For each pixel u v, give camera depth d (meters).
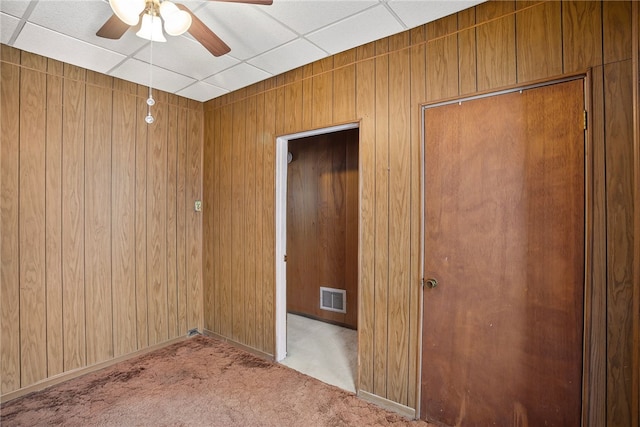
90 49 2.37
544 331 1.69
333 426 2.00
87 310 2.71
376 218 2.28
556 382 1.65
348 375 2.65
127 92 2.97
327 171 3.97
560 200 1.64
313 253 4.11
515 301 1.77
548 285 1.68
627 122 1.48
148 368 2.76
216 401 2.26
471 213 1.91
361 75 2.36
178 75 2.85
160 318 3.21
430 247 2.05
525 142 1.74
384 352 2.23
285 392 2.38
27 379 2.38
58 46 2.32
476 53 1.89
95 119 2.76
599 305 1.54
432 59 2.05
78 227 2.66
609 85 1.52
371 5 1.85
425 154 2.07
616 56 1.51
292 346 3.25
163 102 3.24
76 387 2.45
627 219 1.48
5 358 2.29
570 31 1.62
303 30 2.12
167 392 2.37
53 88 2.53
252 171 3.10
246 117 3.15
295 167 4.25
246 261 3.14
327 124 2.55
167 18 1.51
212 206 3.47
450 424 1.98
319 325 3.89
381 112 2.26
